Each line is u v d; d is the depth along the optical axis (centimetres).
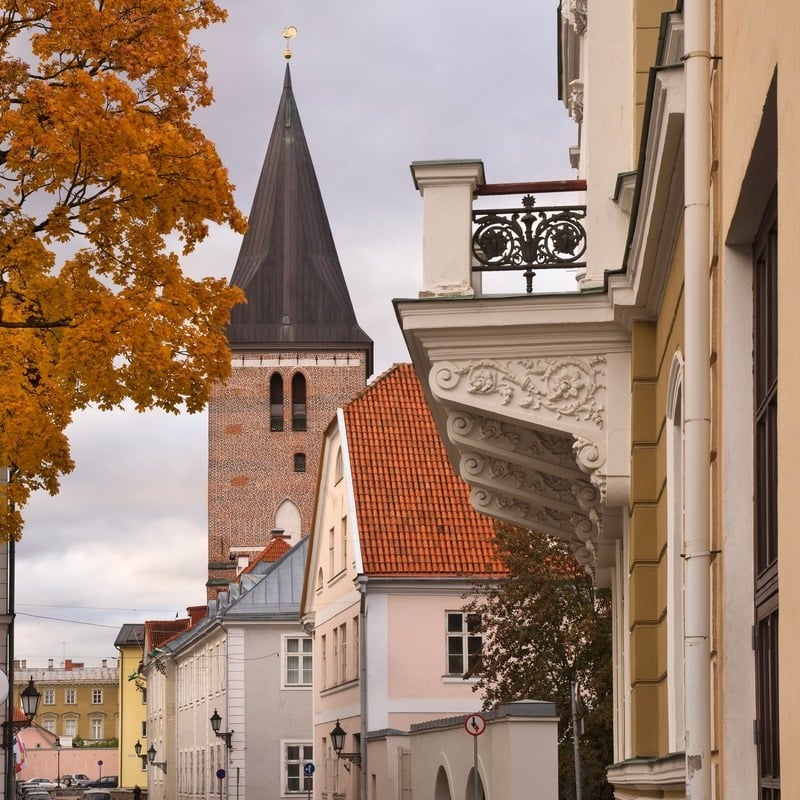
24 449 1767
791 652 557
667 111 889
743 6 714
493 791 2580
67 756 18825
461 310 1287
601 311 1274
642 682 1237
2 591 4656
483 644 3797
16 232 1734
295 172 12450
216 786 7606
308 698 7212
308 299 12275
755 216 751
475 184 1327
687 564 811
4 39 1786
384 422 5269
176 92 1847
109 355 1727
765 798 753
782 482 576
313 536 5975
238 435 12188
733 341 789
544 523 1714
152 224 1794
